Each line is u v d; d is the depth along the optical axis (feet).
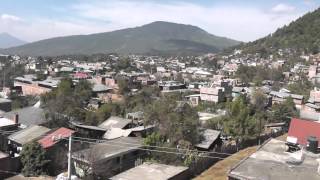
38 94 299.38
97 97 299.99
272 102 290.97
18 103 244.42
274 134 171.63
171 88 362.33
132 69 596.29
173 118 142.00
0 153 118.11
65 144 122.72
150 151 126.52
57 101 187.11
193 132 142.61
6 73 416.05
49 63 616.39
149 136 130.93
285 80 485.15
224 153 131.03
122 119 175.22
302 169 60.75
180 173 101.81
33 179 111.65
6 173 113.91
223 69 644.69
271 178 56.39
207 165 118.11
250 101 264.72
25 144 117.80
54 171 117.08
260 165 62.03
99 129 158.51
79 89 281.13
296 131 93.66
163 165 106.73
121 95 313.94
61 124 161.99
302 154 66.18
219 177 107.55
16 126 152.87
